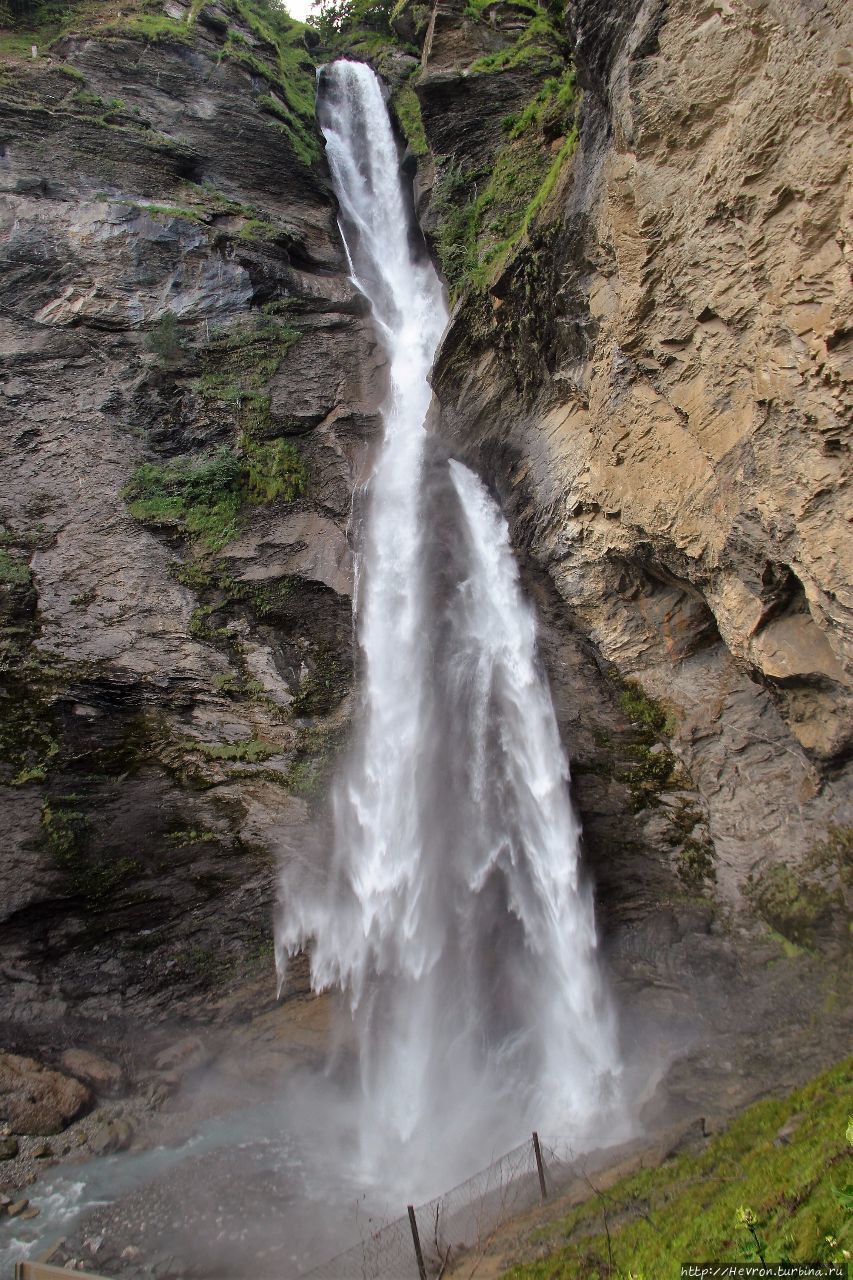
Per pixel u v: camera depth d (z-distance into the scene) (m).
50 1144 10.71
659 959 12.88
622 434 11.63
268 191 20.14
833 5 7.63
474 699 14.52
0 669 13.05
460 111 18.94
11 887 12.18
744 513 9.58
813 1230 4.36
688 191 9.67
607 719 13.53
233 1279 8.43
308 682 14.53
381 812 14.09
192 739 13.65
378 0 24.58
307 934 13.82
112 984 12.95
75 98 18.30
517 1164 9.80
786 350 8.50
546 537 13.74
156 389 16.20
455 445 15.93
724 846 12.54
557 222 12.41
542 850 13.67
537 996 13.27
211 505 15.51
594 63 11.27
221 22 20.97
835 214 7.82
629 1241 6.11
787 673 10.04
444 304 20.20
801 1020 10.52
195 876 13.37
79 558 14.34
